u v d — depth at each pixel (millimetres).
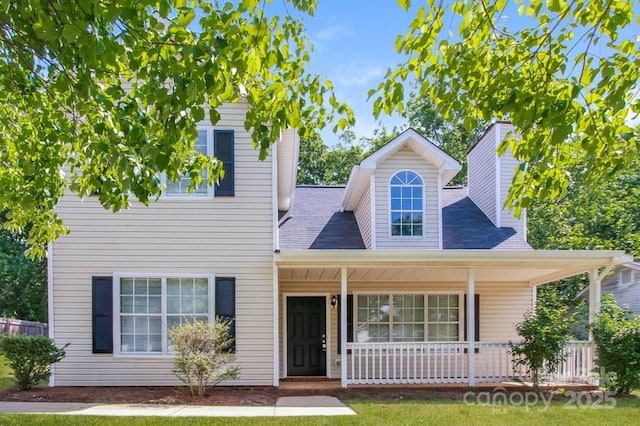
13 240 28281
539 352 10148
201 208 10969
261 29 4234
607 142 4578
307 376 12875
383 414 7930
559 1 4359
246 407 8617
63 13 3602
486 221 13625
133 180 5055
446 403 9062
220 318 10750
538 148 4617
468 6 4742
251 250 10969
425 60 4895
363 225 12969
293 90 4902
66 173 10570
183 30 4164
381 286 13367
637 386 10008
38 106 6043
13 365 9852
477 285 13609
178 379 10656
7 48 5023
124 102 5105
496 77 4625
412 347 11117
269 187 11094
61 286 10727
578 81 4539
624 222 21250
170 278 10875
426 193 12234
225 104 11109
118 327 10695
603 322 10562
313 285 13125
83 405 8625
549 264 10805
